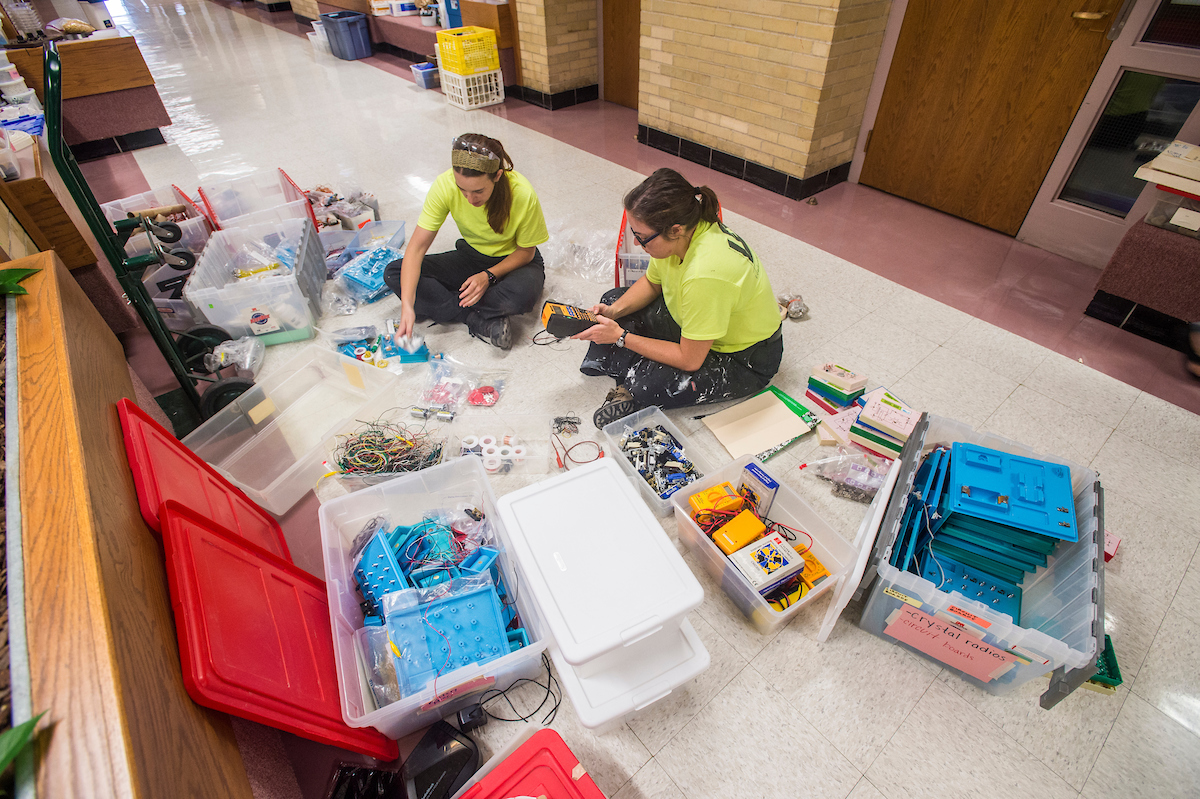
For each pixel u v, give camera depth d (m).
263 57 6.63
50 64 1.31
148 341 2.46
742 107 3.54
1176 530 1.71
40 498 0.83
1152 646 1.46
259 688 1.01
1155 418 2.06
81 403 1.05
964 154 3.14
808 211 3.42
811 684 1.41
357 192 3.42
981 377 2.24
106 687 0.64
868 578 1.32
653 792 1.25
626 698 1.22
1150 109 2.47
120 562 0.84
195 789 0.73
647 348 1.81
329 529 1.49
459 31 4.80
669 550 1.24
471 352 2.39
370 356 2.33
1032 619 1.39
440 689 1.17
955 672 1.43
